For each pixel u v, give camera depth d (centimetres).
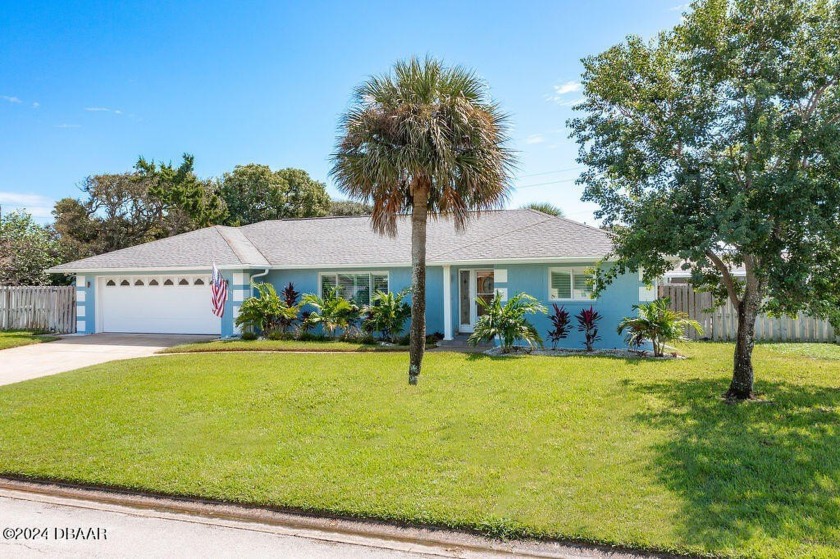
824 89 744
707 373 1032
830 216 698
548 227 1662
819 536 396
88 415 792
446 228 1928
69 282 2908
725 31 790
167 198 3516
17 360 1387
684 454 573
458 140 1005
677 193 755
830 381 940
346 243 1952
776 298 732
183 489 526
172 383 1005
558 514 448
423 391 909
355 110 1022
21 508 514
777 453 570
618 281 1437
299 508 484
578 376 1003
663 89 835
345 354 1364
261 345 1530
